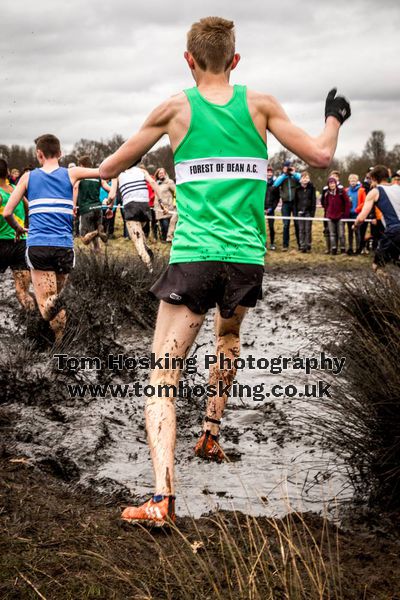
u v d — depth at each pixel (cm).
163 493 338
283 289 1191
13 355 665
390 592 299
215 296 370
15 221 744
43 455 453
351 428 427
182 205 370
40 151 707
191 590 290
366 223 1834
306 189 1886
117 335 812
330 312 730
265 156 373
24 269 849
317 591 282
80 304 830
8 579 292
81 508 374
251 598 271
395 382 418
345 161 3106
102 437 491
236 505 389
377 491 398
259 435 496
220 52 370
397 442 397
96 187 1423
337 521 372
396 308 562
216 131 363
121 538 335
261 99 369
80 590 287
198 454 427
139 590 286
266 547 326
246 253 362
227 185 363
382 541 349
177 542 332
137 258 1088
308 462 449
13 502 370
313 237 2242
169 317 366
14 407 548
